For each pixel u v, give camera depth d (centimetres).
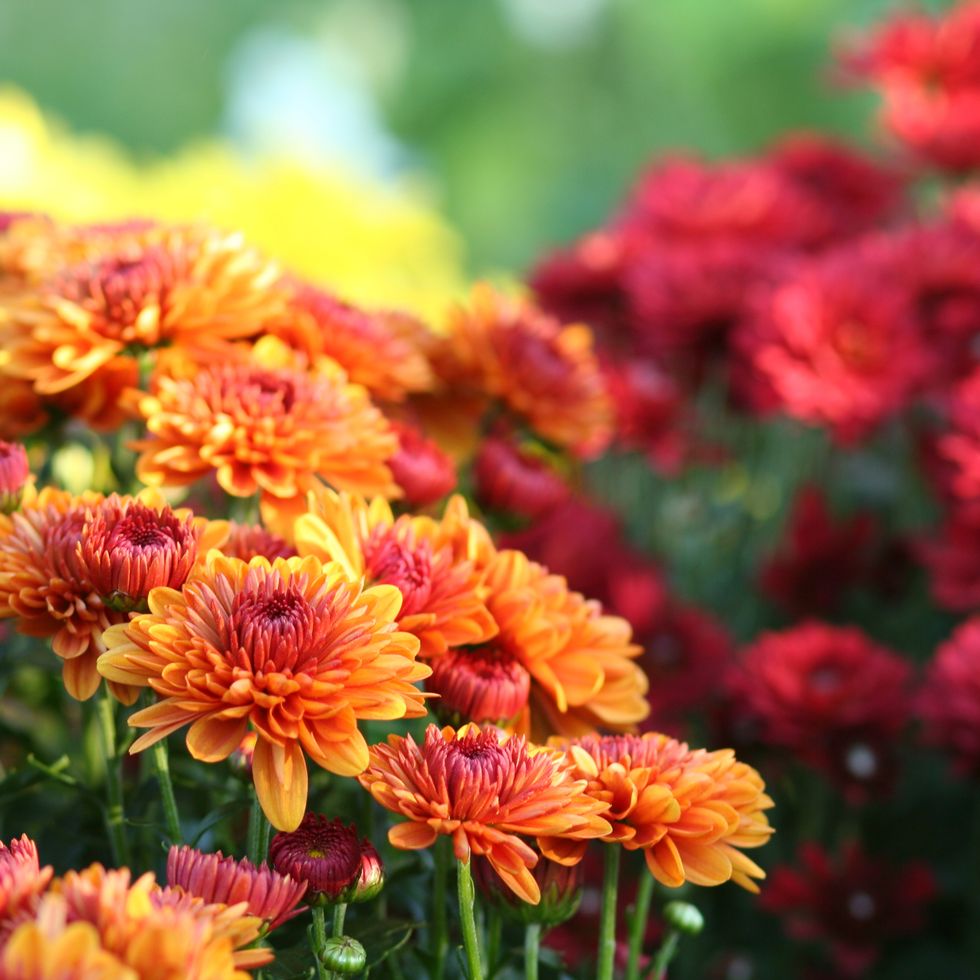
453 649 77
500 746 72
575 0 394
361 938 76
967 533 109
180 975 65
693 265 124
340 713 71
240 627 71
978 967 106
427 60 410
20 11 436
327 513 76
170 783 77
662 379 125
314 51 443
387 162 415
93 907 66
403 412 90
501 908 75
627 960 78
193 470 79
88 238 86
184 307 80
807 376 113
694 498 135
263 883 69
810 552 123
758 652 103
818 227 140
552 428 92
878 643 129
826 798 115
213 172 176
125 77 446
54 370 81
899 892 102
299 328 84
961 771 100
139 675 71
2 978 63
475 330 91
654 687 104
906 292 118
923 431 130
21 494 78
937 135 139
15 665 80
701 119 375
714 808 73
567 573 111
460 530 78
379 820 83
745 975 102
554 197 398
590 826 72
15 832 84
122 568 72
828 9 321
